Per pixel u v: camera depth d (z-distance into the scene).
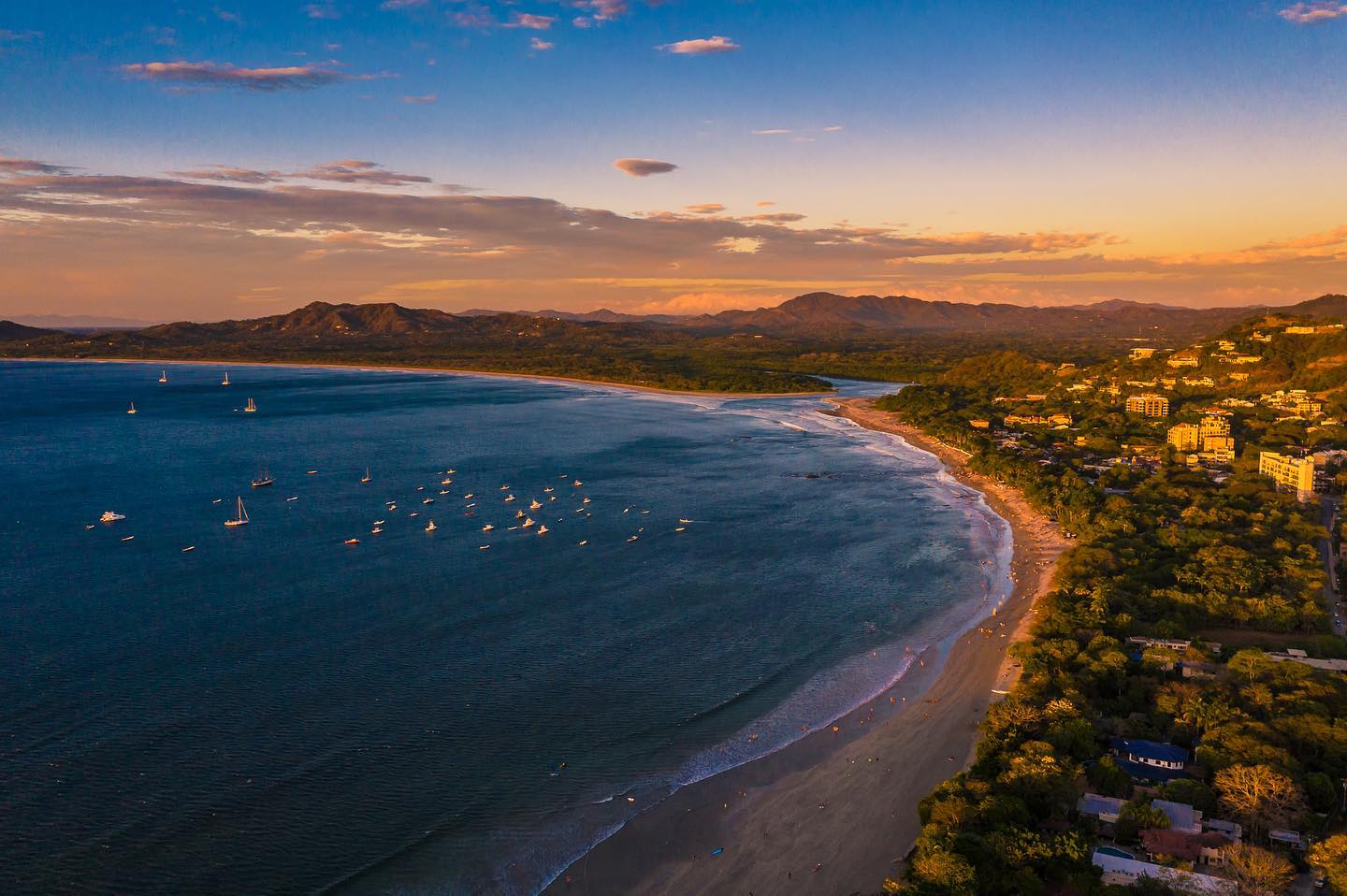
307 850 105.69
